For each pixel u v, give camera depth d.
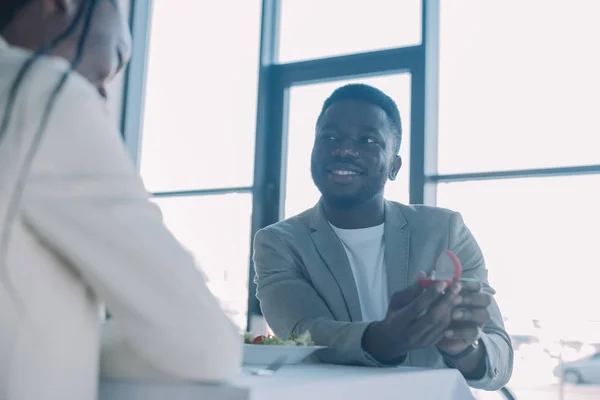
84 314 0.69
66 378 0.67
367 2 3.53
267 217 3.58
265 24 3.68
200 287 0.69
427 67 3.29
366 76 3.48
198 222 3.74
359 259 1.71
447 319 1.12
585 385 2.85
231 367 0.71
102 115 0.70
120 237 0.66
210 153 3.79
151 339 0.67
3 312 0.66
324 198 1.74
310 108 3.62
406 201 3.21
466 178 3.18
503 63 3.21
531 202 3.04
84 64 0.77
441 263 1.16
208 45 3.92
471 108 3.24
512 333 2.96
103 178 0.66
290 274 1.63
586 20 3.07
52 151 0.65
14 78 0.68
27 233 0.65
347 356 1.23
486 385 1.32
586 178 2.96
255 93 3.71
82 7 0.76
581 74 3.04
